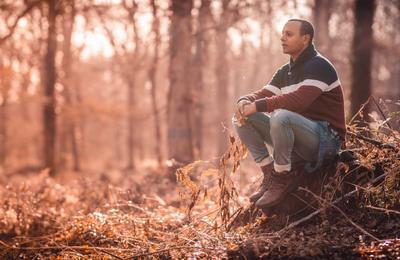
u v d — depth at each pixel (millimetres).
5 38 16891
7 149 43094
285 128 5156
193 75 14969
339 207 5426
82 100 30688
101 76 37281
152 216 6332
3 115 43031
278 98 5238
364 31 17531
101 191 8305
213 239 5148
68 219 7285
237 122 5559
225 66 21125
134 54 19609
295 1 20375
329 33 25062
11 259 6328
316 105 5363
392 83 41125
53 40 24266
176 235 5434
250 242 4902
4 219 7332
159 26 16750
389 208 5324
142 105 37344
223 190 5613
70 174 23188
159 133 31438
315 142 5277
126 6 16703
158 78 28172
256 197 5594
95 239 6047
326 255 4621
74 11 17109
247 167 10969
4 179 18594
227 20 16234
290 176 5324
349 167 5570
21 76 28000
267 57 28484
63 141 34344
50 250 6215
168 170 11008
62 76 28266
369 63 17438
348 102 18047
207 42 16375
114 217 6211
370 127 6133
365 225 5191
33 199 7711
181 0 14883
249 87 30000
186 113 14664
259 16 18719
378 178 5422
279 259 4660
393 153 5582
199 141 26469
